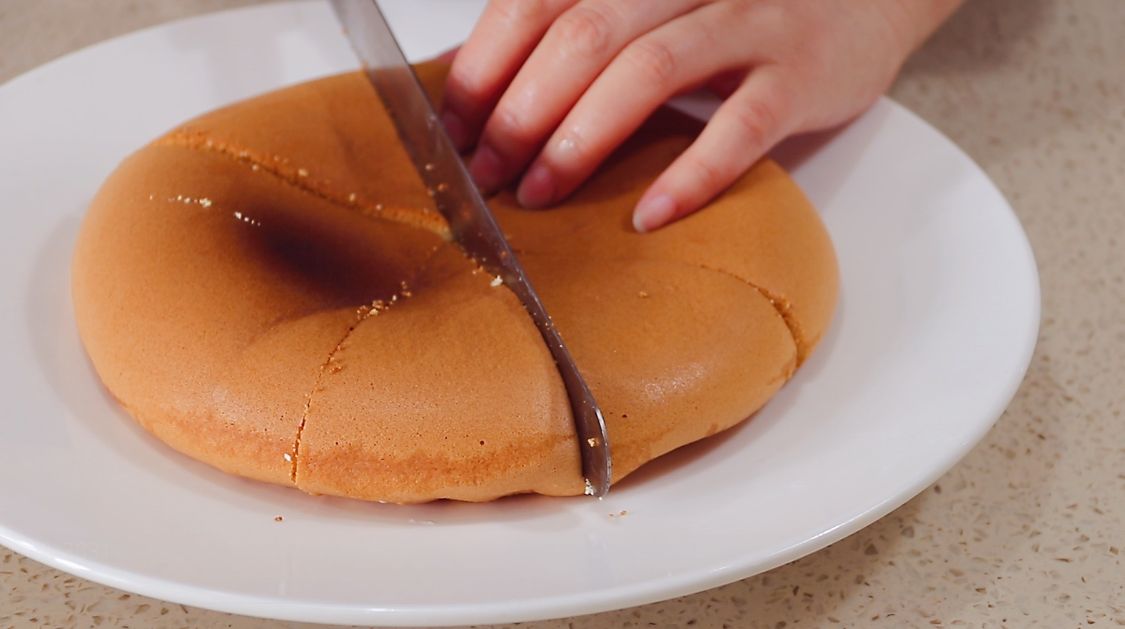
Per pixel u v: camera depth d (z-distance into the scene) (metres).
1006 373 0.47
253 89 0.59
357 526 0.44
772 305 0.49
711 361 0.47
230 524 0.44
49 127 0.57
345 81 0.55
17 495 0.44
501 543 0.44
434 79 0.56
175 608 0.45
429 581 0.42
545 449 0.45
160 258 0.48
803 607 0.46
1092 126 0.64
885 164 0.56
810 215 0.52
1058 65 0.68
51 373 0.48
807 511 0.44
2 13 0.70
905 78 0.67
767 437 0.47
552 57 0.52
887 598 0.46
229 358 0.46
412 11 0.62
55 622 0.45
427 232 0.51
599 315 0.47
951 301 0.51
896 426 0.46
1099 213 0.60
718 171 0.51
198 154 0.52
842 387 0.49
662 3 0.53
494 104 0.54
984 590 0.46
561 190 0.52
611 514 0.45
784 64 0.54
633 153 0.54
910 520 0.48
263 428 0.45
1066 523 0.48
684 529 0.44
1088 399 0.52
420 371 0.45
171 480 0.45
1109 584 0.46
